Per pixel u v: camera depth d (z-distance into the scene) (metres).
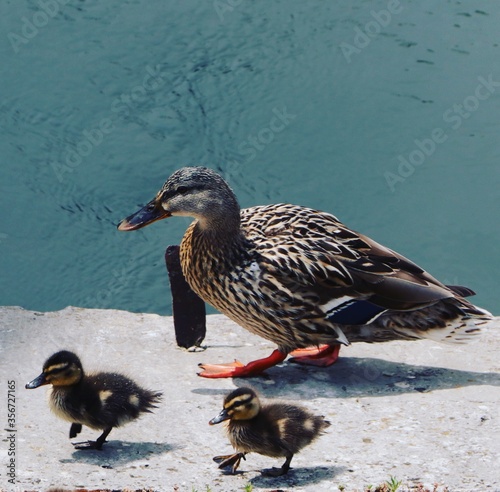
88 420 7.49
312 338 8.95
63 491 6.64
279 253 8.88
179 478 7.15
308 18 17.25
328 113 15.66
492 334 9.85
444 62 16.33
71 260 13.85
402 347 9.62
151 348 9.45
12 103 15.79
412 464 7.33
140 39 16.88
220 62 16.52
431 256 13.48
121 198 14.62
